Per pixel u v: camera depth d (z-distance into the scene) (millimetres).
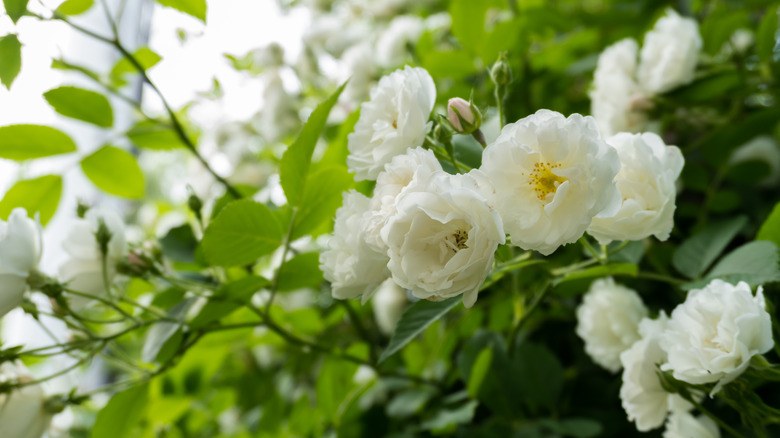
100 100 731
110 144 733
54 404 662
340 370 775
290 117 988
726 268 623
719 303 585
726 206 767
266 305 689
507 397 709
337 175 642
